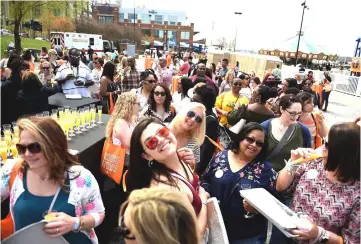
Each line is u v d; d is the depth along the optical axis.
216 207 1.78
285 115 3.01
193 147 2.87
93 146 3.02
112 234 3.13
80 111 3.77
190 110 2.78
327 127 3.58
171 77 9.80
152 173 1.79
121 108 3.10
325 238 1.68
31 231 1.48
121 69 9.20
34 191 1.70
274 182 2.29
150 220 0.95
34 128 1.61
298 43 22.22
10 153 2.41
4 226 1.73
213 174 2.39
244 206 2.20
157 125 1.83
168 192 1.06
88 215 1.77
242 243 2.27
